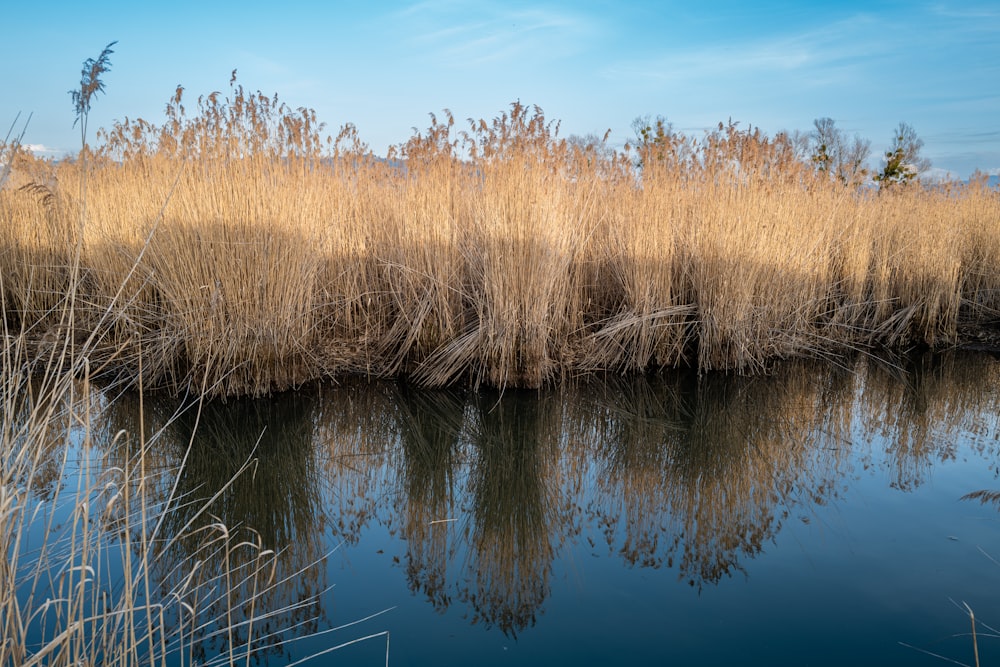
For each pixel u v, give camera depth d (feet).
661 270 23.49
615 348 23.85
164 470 15.89
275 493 15.53
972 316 29.84
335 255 23.15
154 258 19.12
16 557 7.23
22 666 6.95
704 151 24.90
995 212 32.42
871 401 21.53
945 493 14.87
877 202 30.66
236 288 19.51
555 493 15.84
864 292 29.01
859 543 12.76
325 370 22.08
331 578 11.98
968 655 9.49
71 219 22.91
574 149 24.50
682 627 10.34
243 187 19.35
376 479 16.58
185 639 9.77
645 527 13.92
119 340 20.75
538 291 21.25
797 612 10.68
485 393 21.57
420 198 22.43
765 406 21.11
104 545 11.90
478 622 10.61
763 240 23.86
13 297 23.00
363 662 9.51
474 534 13.89
